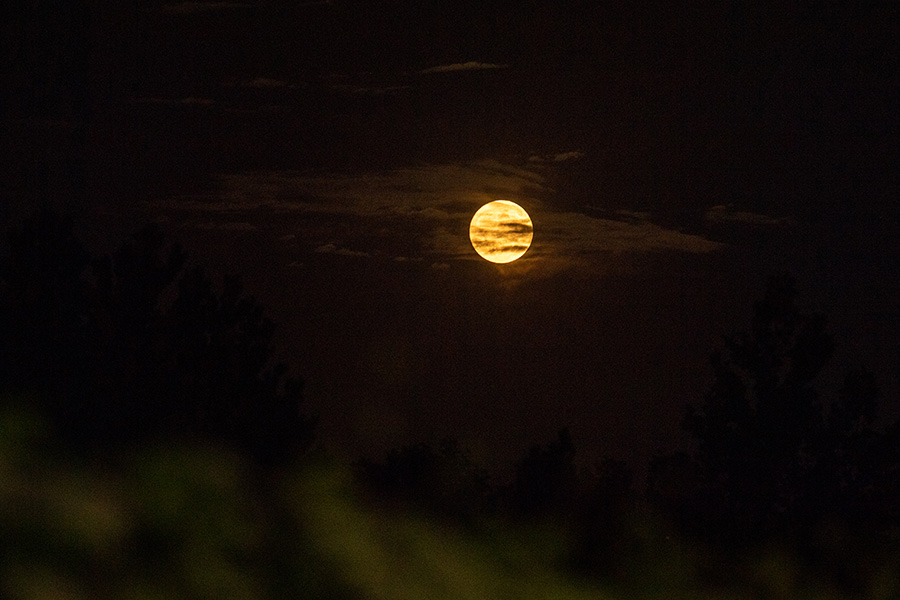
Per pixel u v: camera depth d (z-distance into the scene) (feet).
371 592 26.96
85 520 22.90
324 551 27.17
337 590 26.55
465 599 28.96
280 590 25.84
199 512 25.75
